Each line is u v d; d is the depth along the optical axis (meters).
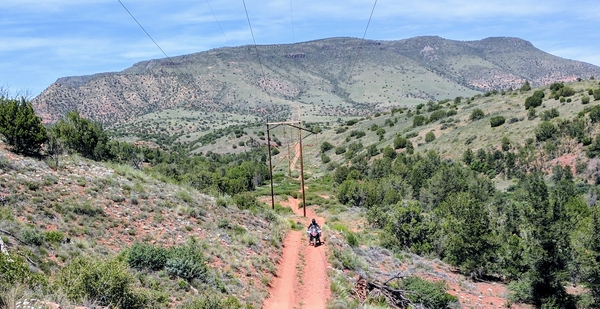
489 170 81.81
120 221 21.55
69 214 20.05
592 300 30.19
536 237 31.20
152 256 17.52
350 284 22.72
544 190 32.28
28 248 14.73
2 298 9.70
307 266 24.66
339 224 46.03
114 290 12.50
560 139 78.88
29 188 21.34
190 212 26.78
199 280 17.34
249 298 17.67
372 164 97.81
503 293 31.59
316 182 99.88
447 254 39.00
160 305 13.93
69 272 12.56
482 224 35.50
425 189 65.94
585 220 37.44
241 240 25.27
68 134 42.19
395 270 31.44
